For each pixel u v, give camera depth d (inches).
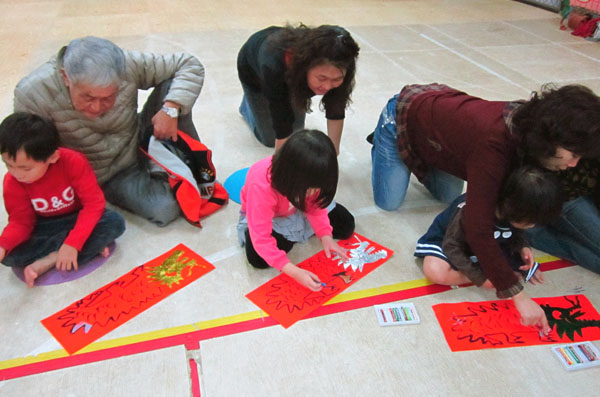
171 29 165.5
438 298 61.1
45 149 54.1
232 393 48.8
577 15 177.9
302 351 53.5
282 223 66.3
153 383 49.6
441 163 65.7
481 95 123.1
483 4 217.9
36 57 135.1
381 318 57.6
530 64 145.9
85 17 175.9
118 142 71.8
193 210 72.8
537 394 49.5
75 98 58.0
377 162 75.4
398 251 69.5
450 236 60.7
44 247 62.7
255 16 184.9
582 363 52.2
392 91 124.6
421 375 51.2
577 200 62.9
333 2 211.3
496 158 51.2
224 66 136.4
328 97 74.3
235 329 55.9
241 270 65.0
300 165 50.4
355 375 51.0
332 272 65.0
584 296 61.4
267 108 90.3
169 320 56.8
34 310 57.8
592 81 133.2
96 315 57.2
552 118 43.1
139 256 67.0
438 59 148.5
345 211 71.6
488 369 52.0
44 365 51.2
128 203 74.0
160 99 74.5
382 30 175.5
